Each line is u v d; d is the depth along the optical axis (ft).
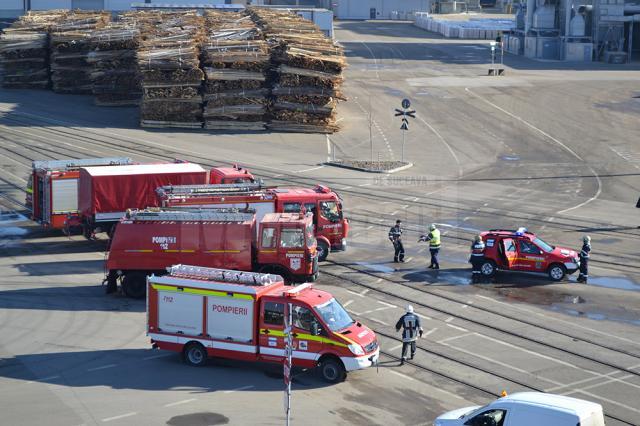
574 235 138.51
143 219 105.19
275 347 82.38
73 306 103.14
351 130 224.53
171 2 407.03
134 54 241.35
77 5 392.06
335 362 80.94
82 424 71.00
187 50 215.10
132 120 228.02
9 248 129.49
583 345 91.97
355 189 168.14
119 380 81.30
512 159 199.21
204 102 222.07
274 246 107.24
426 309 103.30
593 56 360.07
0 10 384.06
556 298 108.37
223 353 84.23
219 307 83.92
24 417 72.23
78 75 260.01
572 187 174.50
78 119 227.81
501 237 116.47
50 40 262.47
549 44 361.51
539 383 81.51
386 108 252.21
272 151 198.39
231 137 211.41
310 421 72.18
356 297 107.34
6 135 207.41
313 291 85.35
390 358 87.86
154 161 182.80
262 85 222.89
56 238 136.05
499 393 79.15
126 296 106.63
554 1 363.35
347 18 563.48
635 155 203.92
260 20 289.74
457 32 443.73
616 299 108.17
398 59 353.31
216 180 140.77
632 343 92.79
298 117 217.97
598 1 353.10
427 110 250.57
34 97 255.91
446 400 77.51
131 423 71.26
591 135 223.71
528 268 116.26
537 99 266.36
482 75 310.86
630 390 80.12
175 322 85.56
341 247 124.06
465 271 119.96
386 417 73.51
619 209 157.79
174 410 74.13
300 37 230.48
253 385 80.64
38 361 85.92
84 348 89.71
